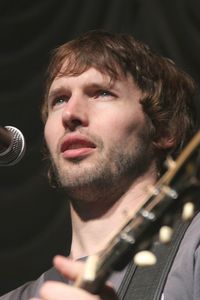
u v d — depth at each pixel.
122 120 3.73
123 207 3.64
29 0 9.18
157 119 3.92
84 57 3.89
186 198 2.25
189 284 3.19
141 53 4.08
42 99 4.34
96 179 3.58
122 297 3.23
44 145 4.30
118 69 3.89
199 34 8.70
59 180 3.68
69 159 3.62
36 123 8.84
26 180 8.84
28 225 8.79
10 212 8.77
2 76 8.96
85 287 2.36
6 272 8.63
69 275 2.40
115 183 3.62
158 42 8.85
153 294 3.20
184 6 8.80
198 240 3.33
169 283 3.22
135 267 3.34
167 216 2.27
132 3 8.99
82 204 3.68
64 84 3.86
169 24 8.84
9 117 8.86
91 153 3.61
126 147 3.70
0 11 9.16
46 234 8.70
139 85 3.93
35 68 9.01
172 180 2.28
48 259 8.66
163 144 3.93
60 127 3.72
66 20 9.03
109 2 9.00
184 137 4.08
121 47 4.03
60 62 3.95
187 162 2.25
